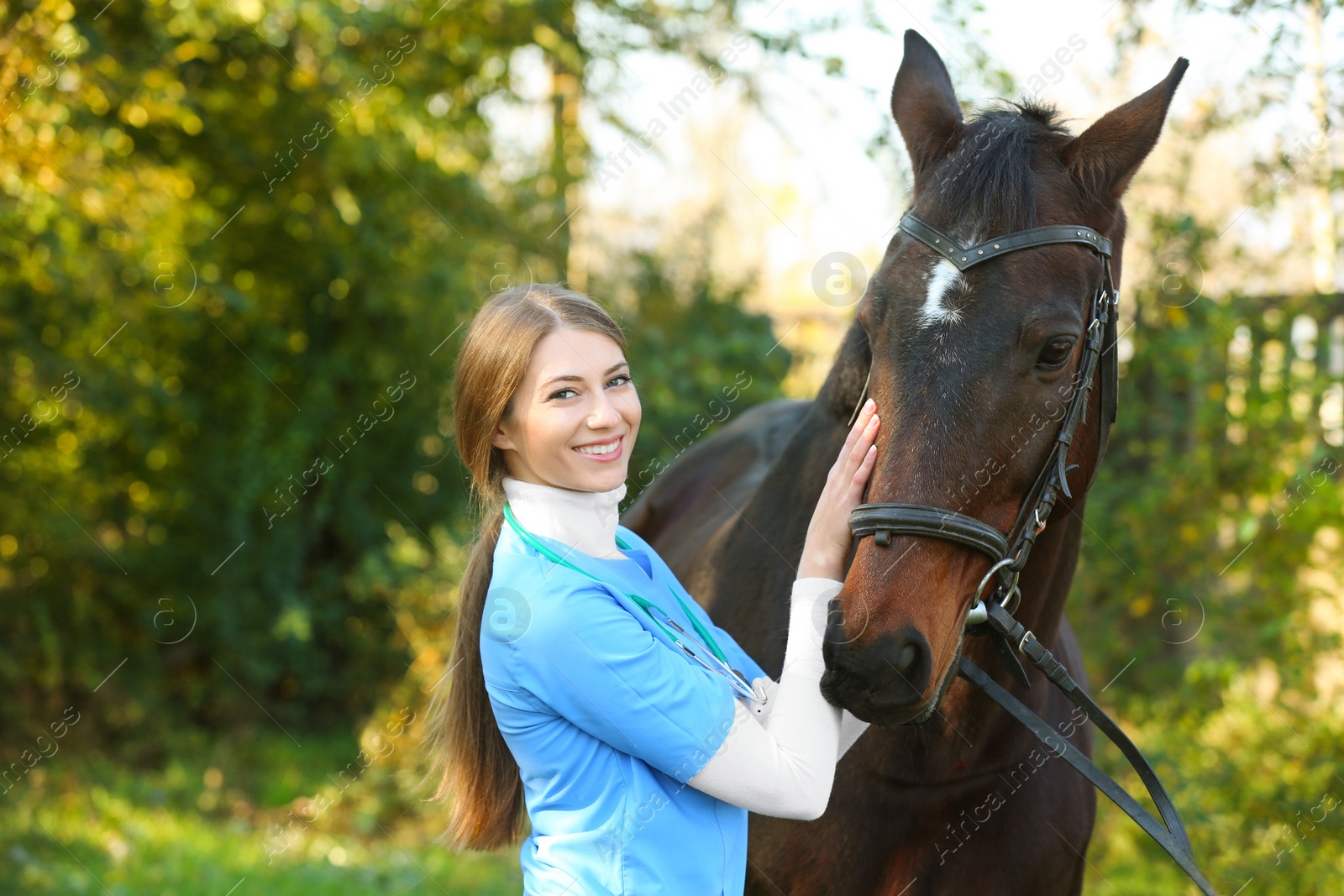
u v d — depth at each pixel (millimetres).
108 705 5477
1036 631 1889
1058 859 1930
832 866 1844
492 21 5707
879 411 1547
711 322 6332
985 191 1571
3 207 4234
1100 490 4523
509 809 1536
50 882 3812
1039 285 1530
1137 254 4512
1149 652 4656
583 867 1322
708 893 1356
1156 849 4422
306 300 5891
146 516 5855
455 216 5852
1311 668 4203
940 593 1471
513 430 1417
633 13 5785
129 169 5207
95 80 4578
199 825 4746
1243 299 4320
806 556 1520
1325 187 3943
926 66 1909
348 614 6012
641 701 1296
